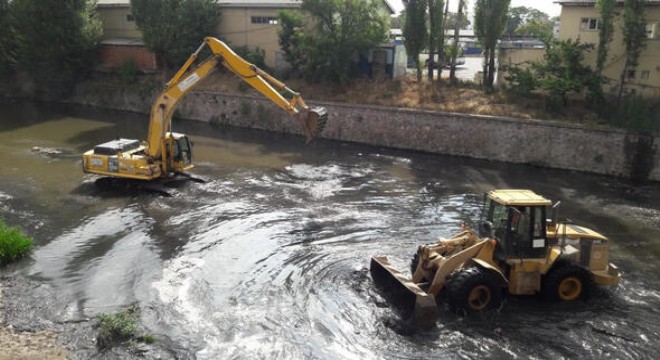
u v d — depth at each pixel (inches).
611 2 959.6
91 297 449.1
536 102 1057.5
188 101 1341.0
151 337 385.1
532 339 390.6
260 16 1402.6
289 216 658.8
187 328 402.9
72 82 1533.0
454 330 399.2
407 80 1234.6
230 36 1448.1
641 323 415.8
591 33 1050.1
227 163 930.1
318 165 932.0
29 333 393.7
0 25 1514.5
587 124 936.3
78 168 865.5
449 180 856.3
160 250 548.4
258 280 482.9
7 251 514.3
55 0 1384.1
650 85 1010.7
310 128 676.1
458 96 1114.1
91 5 1505.9
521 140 977.5
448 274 425.4
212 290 463.5
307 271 499.8
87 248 552.1
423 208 708.7
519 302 442.0
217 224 625.6
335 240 583.5
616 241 612.1
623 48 1020.5
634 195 804.0
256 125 1248.2
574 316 423.5
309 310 429.4
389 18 1296.8
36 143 1047.6
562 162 951.6
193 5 1375.5
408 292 419.5
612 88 1043.9
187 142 807.1
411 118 1068.5
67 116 1339.8
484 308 421.4
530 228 431.2
